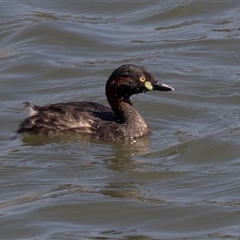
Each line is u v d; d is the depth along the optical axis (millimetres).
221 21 24484
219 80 20641
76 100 19312
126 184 15180
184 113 18641
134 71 17156
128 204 14453
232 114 18547
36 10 25062
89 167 15844
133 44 23094
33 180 15320
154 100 19188
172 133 17500
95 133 17016
